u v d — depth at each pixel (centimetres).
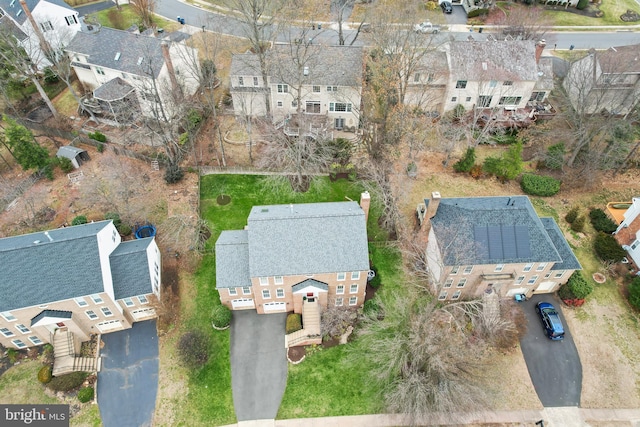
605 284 4222
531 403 3528
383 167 4775
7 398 3522
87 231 3797
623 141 4966
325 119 5534
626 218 4462
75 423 3425
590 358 3769
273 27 6838
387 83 4838
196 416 3469
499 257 3709
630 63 5516
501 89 5694
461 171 5178
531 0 8319
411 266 4309
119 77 5719
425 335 3148
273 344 3859
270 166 5141
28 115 5919
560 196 4991
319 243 3691
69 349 3688
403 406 3116
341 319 3919
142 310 3925
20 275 3456
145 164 5262
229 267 3800
